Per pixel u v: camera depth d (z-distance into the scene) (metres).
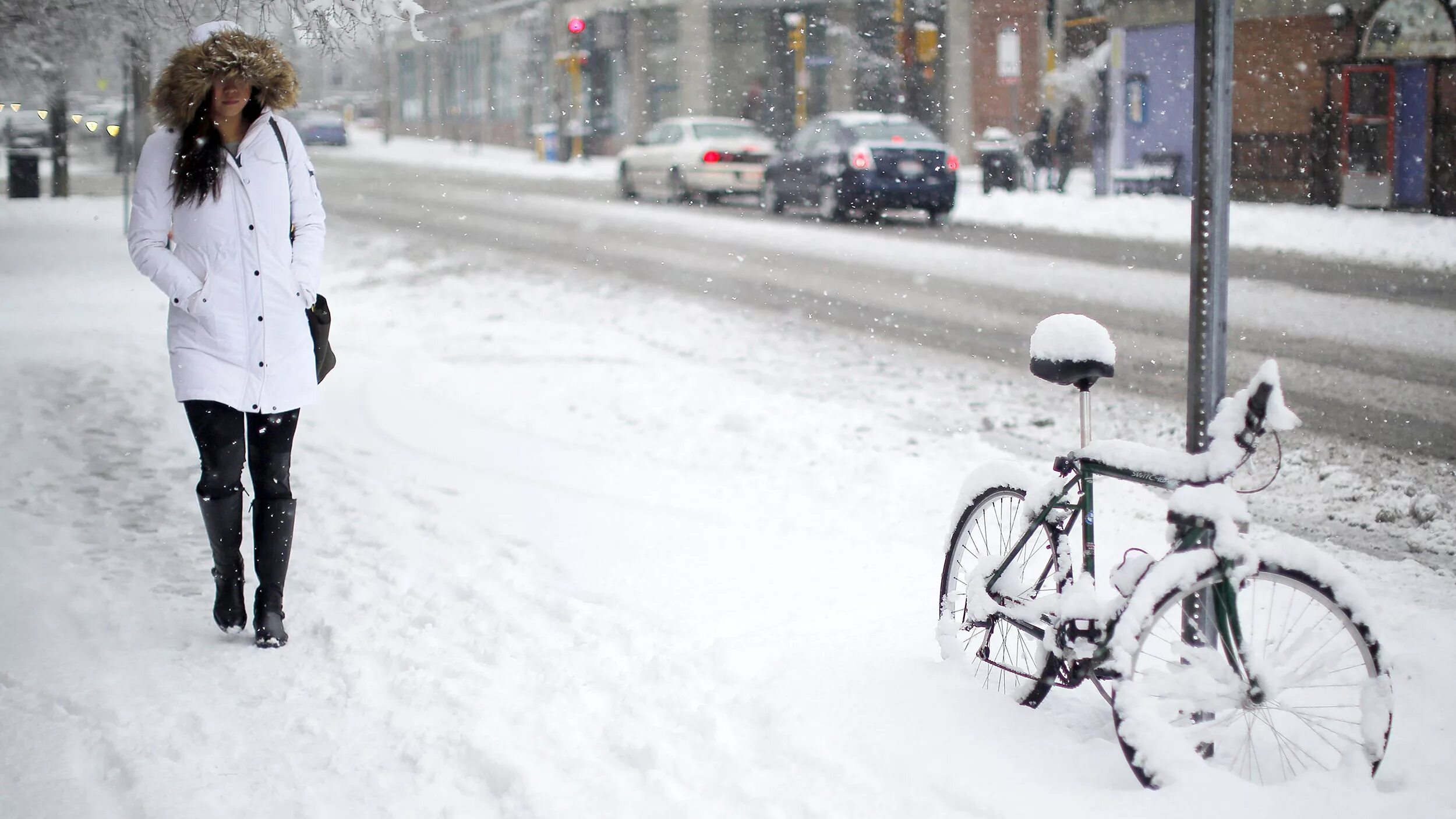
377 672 5.95
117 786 4.89
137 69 18.14
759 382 13.84
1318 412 11.62
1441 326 15.53
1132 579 4.68
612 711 5.39
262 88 6.18
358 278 23.16
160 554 7.76
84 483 9.29
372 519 8.48
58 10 14.50
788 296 20.23
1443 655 5.59
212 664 6.06
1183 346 15.24
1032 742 4.79
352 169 58.22
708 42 59.47
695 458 10.36
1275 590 5.01
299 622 6.64
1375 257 22.02
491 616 6.62
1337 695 4.59
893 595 6.77
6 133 36.53
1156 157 35.62
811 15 58.44
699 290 21.08
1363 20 30.50
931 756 4.70
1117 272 21.64
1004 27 52.91
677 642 6.16
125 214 31.41
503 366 14.52
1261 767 4.68
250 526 8.42
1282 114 32.75
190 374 6.11
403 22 9.47
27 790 4.85
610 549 7.77
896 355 15.38
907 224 30.92
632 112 62.78
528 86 72.25
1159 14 35.09
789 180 33.16
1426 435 10.74
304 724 5.38
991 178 37.38
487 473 9.74
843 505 8.94
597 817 4.52
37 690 5.75
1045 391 13.23
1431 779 4.57
